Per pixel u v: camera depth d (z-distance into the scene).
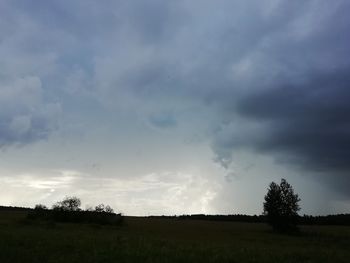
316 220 154.25
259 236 90.81
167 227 108.81
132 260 29.53
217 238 73.69
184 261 29.92
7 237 40.84
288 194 112.31
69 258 29.53
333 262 35.41
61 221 103.62
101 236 51.78
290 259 34.88
